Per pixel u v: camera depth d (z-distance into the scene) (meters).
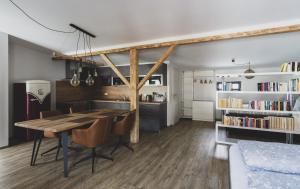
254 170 1.68
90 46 4.61
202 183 2.44
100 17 2.79
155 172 2.75
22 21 3.01
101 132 2.89
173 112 6.78
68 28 3.31
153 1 2.29
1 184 2.37
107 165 2.99
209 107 7.64
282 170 1.59
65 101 6.08
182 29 3.31
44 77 5.54
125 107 6.02
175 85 7.14
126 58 5.67
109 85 7.04
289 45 4.00
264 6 2.40
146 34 3.61
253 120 3.94
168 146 4.02
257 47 4.19
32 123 2.81
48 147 3.87
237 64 6.62
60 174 2.66
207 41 3.51
